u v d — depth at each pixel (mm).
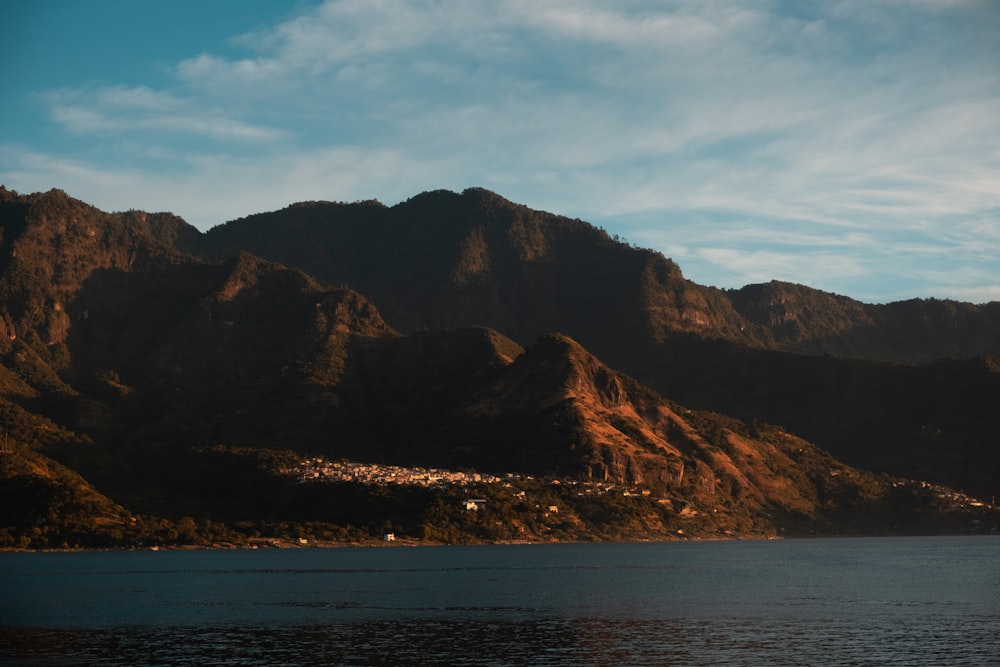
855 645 154875
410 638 163375
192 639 163500
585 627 174000
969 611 193000
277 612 196250
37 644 159750
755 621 180250
